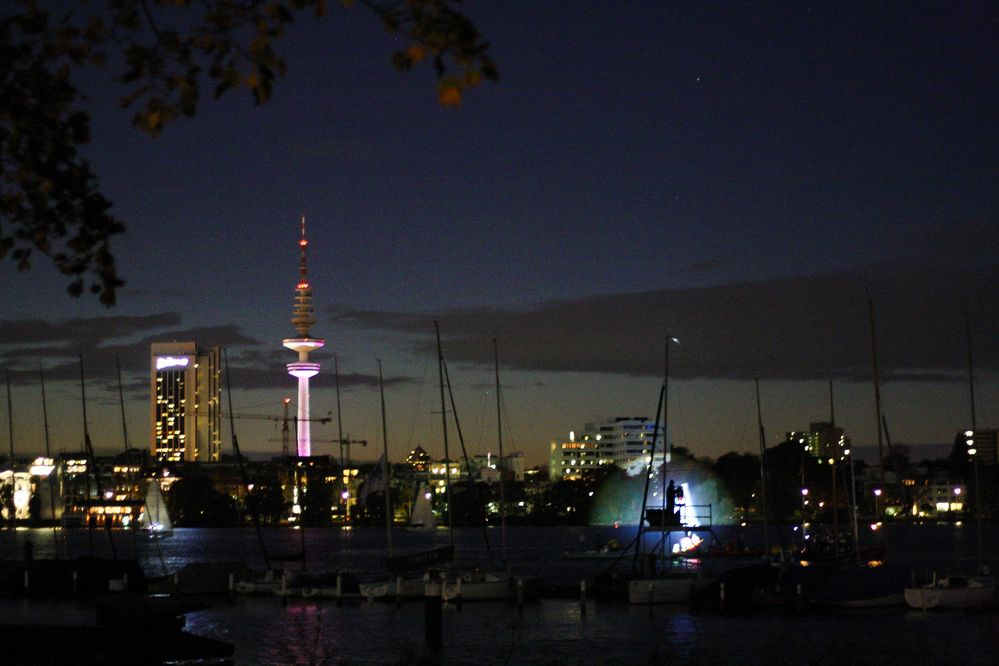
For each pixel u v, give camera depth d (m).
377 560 193.88
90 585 101.50
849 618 84.00
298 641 74.31
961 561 167.12
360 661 65.50
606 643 73.00
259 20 13.86
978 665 63.66
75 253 15.77
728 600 88.94
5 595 102.81
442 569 108.38
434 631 65.69
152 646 39.53
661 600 93.94
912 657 66.31
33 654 34.47
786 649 69.50
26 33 14.57
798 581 88.19
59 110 15.45
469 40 12.23
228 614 90.31
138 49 14.05
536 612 90.19
